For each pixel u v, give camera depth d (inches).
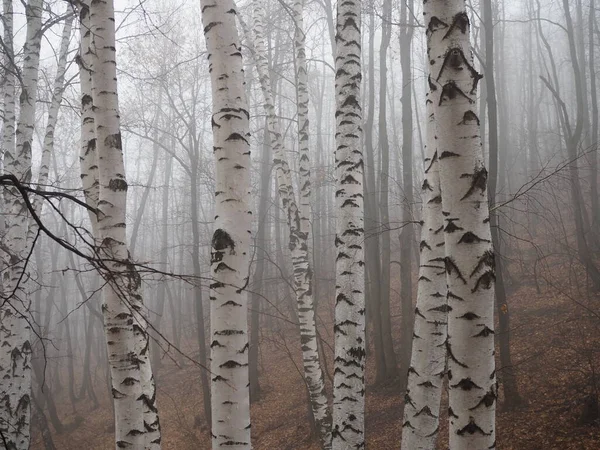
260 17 376.2
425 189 144.6
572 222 743.7
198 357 835.4
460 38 89.2
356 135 174.2
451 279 88.9
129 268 137.6
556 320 497.0
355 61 178.4
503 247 612.4
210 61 139.9
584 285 542.0
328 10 541.3
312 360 304.5
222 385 128.6
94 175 162.1
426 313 141.4
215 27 139.2
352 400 158.7
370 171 588.7
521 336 496.1
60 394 938.7
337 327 164.2
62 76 335.0
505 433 357.4
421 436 139.5
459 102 88.3
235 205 134.6
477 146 88.4
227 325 129.9
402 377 490.3
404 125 514.3
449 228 89.3
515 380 390.0
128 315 138.7
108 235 139.3
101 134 142.6
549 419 354.0
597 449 300.7
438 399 140.8
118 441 136.2
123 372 136.9
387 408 464.4
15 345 261.4
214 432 128.9
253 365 597.6
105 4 144.3
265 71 367.2
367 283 620.7
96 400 805.2
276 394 597.3
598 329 445.7
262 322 792.3
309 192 336.5
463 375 86.9
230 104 137.2
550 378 407.2
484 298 86.7
